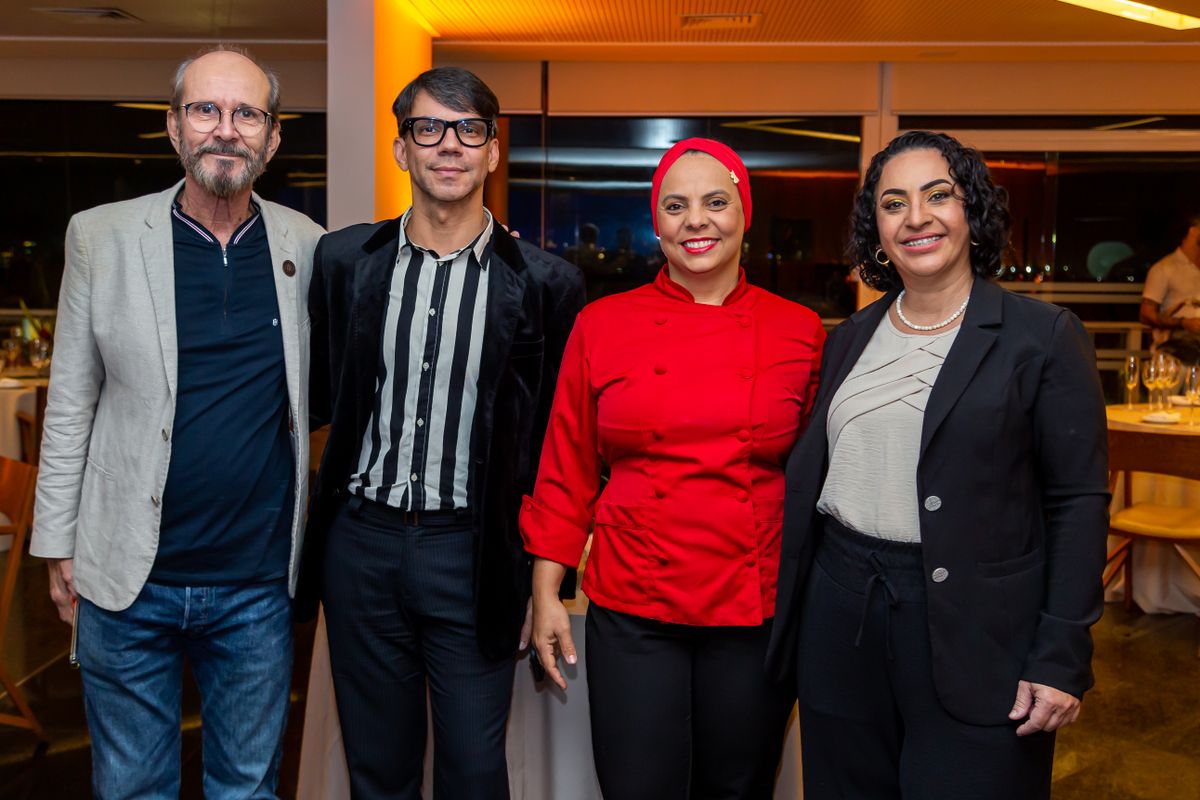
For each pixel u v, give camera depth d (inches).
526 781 91.7
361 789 83.7
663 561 73.7
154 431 75.4
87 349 77.7
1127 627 182.1
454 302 78.5
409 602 78.9
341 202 188.5
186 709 139.3
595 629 77.5
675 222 74.7
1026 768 63.5
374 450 79.4
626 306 78.2
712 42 247.4
